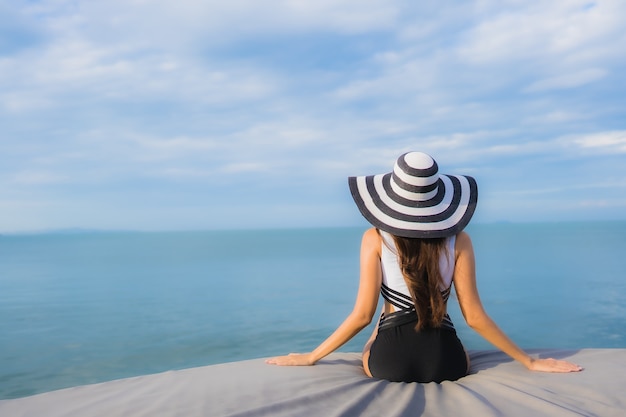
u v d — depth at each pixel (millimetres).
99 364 7969
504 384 2314
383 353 2488
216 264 32125
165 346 9188
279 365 2791
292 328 10750
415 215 2455
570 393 2207
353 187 2625
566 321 10859
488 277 19672
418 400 2143
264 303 14352
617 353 2861
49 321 11836
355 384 2348
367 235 2586
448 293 2494
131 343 9445
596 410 2012
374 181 2646
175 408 2045
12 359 8281
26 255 54656
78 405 2141
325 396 2164
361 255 2582
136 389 2363
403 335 2477
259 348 9016
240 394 2215
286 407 2018
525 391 2217
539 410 1991
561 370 2521
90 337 9984
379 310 12375
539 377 2426
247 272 25500
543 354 2873
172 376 2580
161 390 2324
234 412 1945
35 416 2025
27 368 7730
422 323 2447
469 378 2494
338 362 2934
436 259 2418
